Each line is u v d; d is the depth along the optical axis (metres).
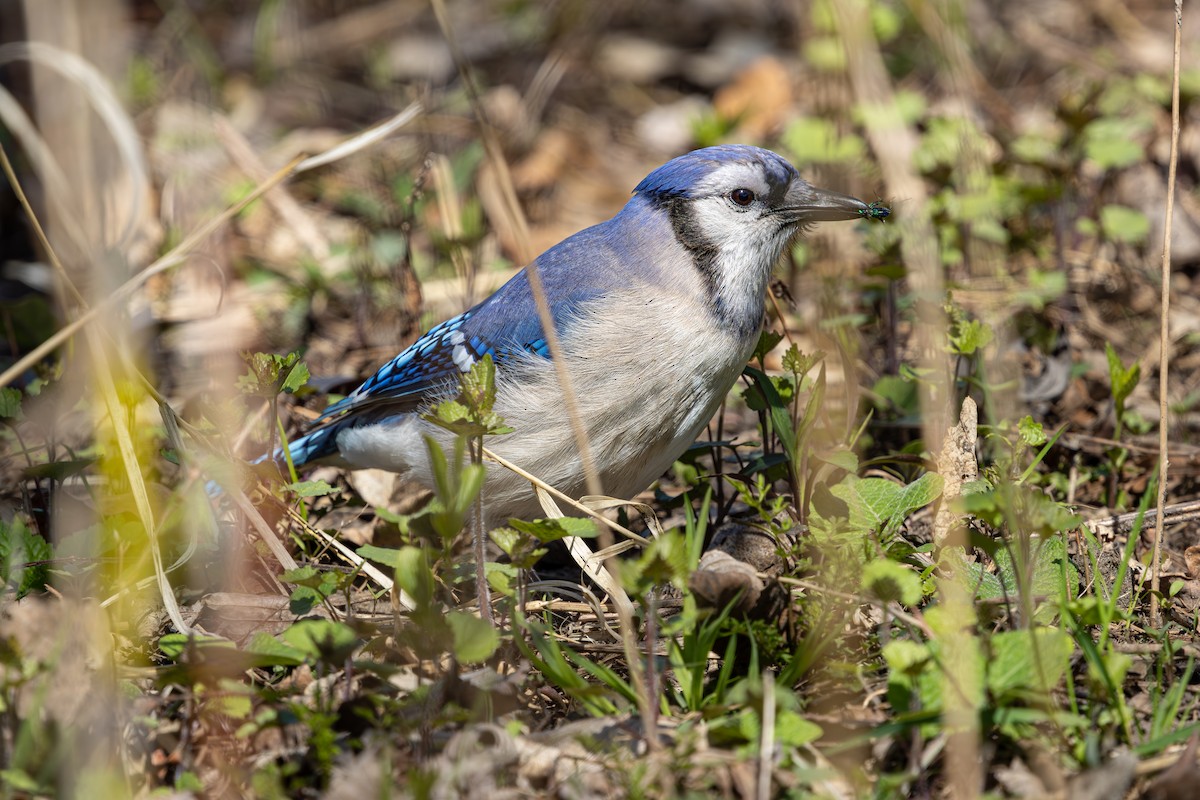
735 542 7.66
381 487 9.76
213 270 12.72
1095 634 6.79
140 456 8.61
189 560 7.71
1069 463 9.30
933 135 12.05
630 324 8.07
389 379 8.88
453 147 15.01
